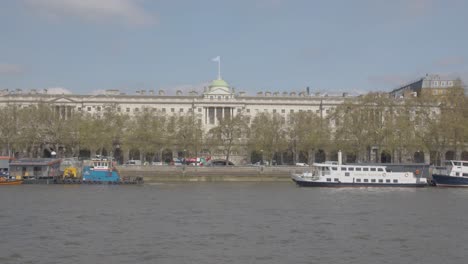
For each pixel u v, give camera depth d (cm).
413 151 16000
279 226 6938
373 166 12781
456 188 12512
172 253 5500
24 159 14262
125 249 5659
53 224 7025
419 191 11738
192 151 18762
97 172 13500
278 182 14812
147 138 17812
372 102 16788
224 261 5206
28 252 5519
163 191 11519
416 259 5322
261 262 5172
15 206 8669
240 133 18812
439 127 15050
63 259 5266
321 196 10500
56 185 12988
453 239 6188
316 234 6425
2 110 18700
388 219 7519
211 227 6869
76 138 18112
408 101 16600
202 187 12825
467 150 16775
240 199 9900
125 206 8788
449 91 15675
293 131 18338
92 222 7206
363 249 5688
